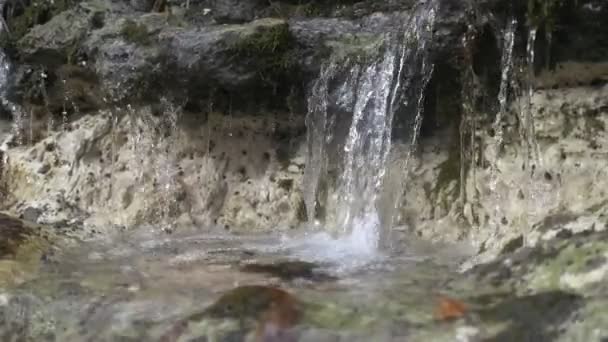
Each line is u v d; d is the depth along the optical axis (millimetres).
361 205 3297
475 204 3129
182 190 3689
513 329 2016
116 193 3787
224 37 3422
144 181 3766
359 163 3316
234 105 3588
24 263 2898
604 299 2002
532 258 2383
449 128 3266
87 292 2512
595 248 2250
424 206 3238
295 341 2105
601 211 2596
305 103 3461
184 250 3209
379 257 2986
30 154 4078
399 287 2467
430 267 2770
